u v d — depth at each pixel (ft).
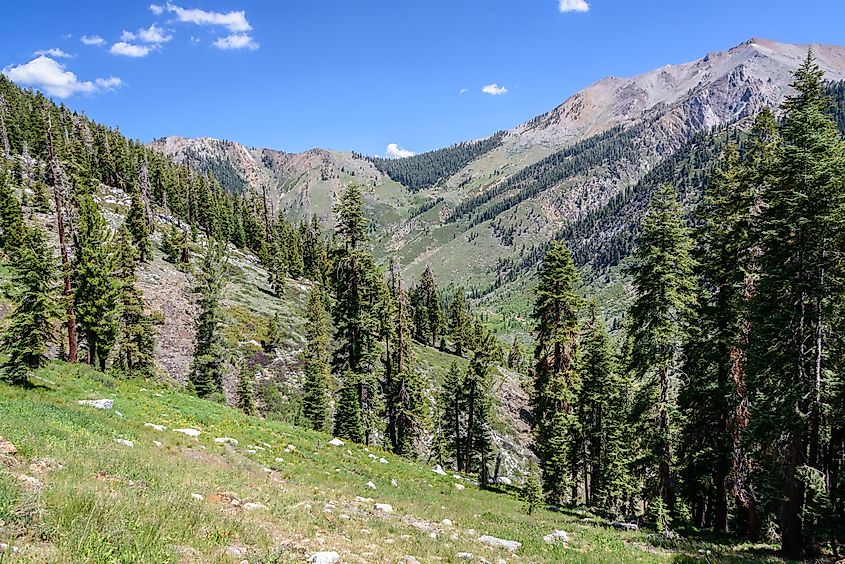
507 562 43.45
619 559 50.14
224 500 41.11
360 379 120.98
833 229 54.34
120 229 229.25
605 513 98.99
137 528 27.63
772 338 57.77
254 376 192.44
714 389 75.66
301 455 78.79
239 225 403.13
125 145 391.45
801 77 58.65
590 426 127.13
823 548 60.44
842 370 58.18
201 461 55.52
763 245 63.05
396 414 138.00
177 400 93.76
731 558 52.95
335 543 37.01
